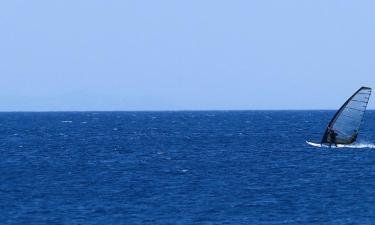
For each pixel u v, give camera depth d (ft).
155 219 497.87
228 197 589.73
